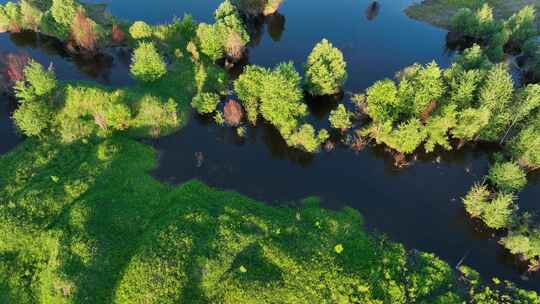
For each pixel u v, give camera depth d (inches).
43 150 3014.3
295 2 5290.4
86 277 2237.9
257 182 2999.5
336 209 2829.7
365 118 3535.9
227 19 4040.4
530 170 3137.3
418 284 2354.8
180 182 2945.4
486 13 4456.2
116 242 2444.6
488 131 3248.0
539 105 3240.7
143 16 4840.1
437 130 3152.1
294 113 3267.7
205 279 2241.6
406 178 3102.9
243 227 2519.7
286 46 4532.5
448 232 2738.7
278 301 2174.0
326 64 3612.2
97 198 2667.3
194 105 3420.3
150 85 3622.0
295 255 2381.9
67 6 4035.4
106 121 3137.3
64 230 2445.9
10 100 3641.7
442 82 3405.5
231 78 4001.0
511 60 4436.5
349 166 3176.7
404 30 4857.3
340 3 5305.1
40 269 2333.9
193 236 2425.0
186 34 4239.7
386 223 2765.7
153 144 3230.8
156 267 2250.2
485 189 3014.3
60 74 3969.0
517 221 2662.4
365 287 2257.6
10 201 2603.3
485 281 2461.9
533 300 2342.5
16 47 4318.4
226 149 3257.9
